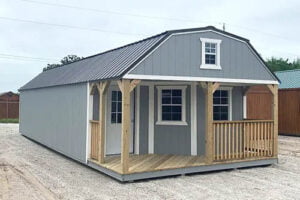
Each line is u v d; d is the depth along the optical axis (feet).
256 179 28.89
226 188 25.73
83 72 38.11
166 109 36.14
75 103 36.78
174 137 35.73
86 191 24.56
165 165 29.89
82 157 34.37
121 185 26.32
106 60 36.04
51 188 25.34
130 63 27.94
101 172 30.63
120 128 36.45
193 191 24.76
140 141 35.96
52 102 45.24
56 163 35.63
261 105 67.36
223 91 37.86
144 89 36.19
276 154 35.63
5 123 98.22
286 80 69.67
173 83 35.35
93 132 32.58
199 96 35.35
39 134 51.83
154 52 28.86
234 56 33.47
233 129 33.06
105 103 33.88
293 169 33.35
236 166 32.68
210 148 31.04
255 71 34.76
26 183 26.81
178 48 30.25
